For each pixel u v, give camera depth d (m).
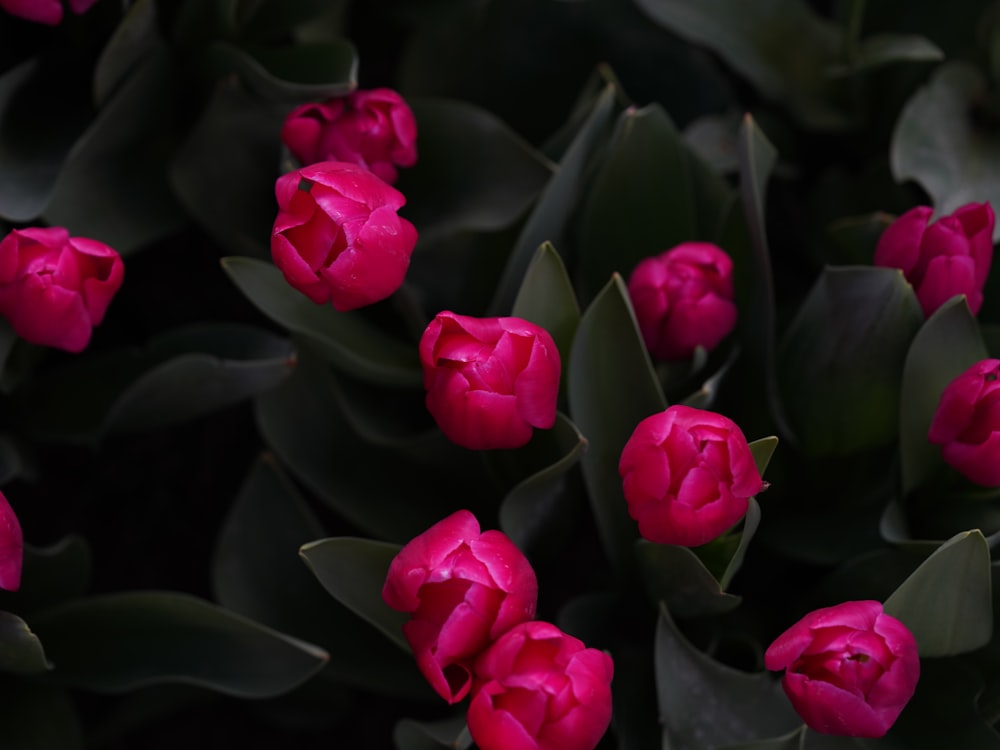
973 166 1.09
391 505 1.03
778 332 1.08
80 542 0.98
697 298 0.96
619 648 1.00
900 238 0.95
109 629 0.99
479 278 1.06
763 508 1.04
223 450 1.14
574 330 0.96
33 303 0.91
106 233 1.03
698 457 0.86
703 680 0.94
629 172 1.03
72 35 1.05
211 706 1.14
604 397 0.96
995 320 1.07
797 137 1.19
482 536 0.86
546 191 0.98
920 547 0.94
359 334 1.01
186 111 1.07
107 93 1.01
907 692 0.86
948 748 0.94
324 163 0.90
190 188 1.03
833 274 0.96
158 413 1.01
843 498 1.03
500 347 0.87
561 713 0.83
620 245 1.05
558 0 1.15
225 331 1.03
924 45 1.10
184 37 1.04
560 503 1.00
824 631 0.85
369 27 1.15
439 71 1.14
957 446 0.92
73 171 1.01
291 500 1.03
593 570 1.10
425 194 1.05
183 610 0.97
